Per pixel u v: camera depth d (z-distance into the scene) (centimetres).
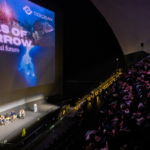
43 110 1688
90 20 2253
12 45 1488
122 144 469
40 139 1212
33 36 1734
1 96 1434
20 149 1019
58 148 850
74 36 2359
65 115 1800
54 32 2044
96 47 2434
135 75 1719
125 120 627
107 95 1524
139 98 966
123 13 2231
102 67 2477
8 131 1152
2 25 1374
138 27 2397
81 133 936
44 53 1908
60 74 2262
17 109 1619
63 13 2225
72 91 2411
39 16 1798
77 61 2452
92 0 2017
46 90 2042
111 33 2353
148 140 438
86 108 1702
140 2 2159
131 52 2553
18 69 1578
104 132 648
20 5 1552
